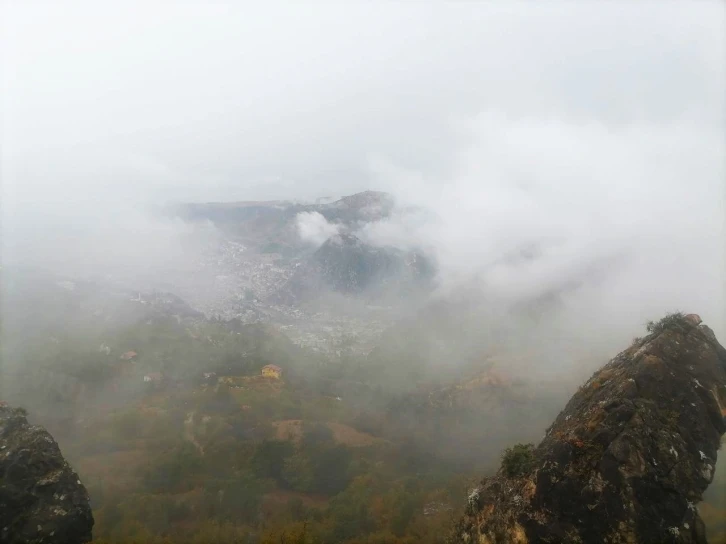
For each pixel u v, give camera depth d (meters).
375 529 44.78
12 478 22.02
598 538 17.91
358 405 95.38
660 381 20.39
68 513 22.56
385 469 64.38
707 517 21.41
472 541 21.98
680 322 22.97
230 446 66.38
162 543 40.03
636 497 17.83
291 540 39.94
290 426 77.06
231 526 46.38
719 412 19.69
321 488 61.16
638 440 18.80
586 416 21.52
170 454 61.25
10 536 20.83
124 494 50.72
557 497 19.30
